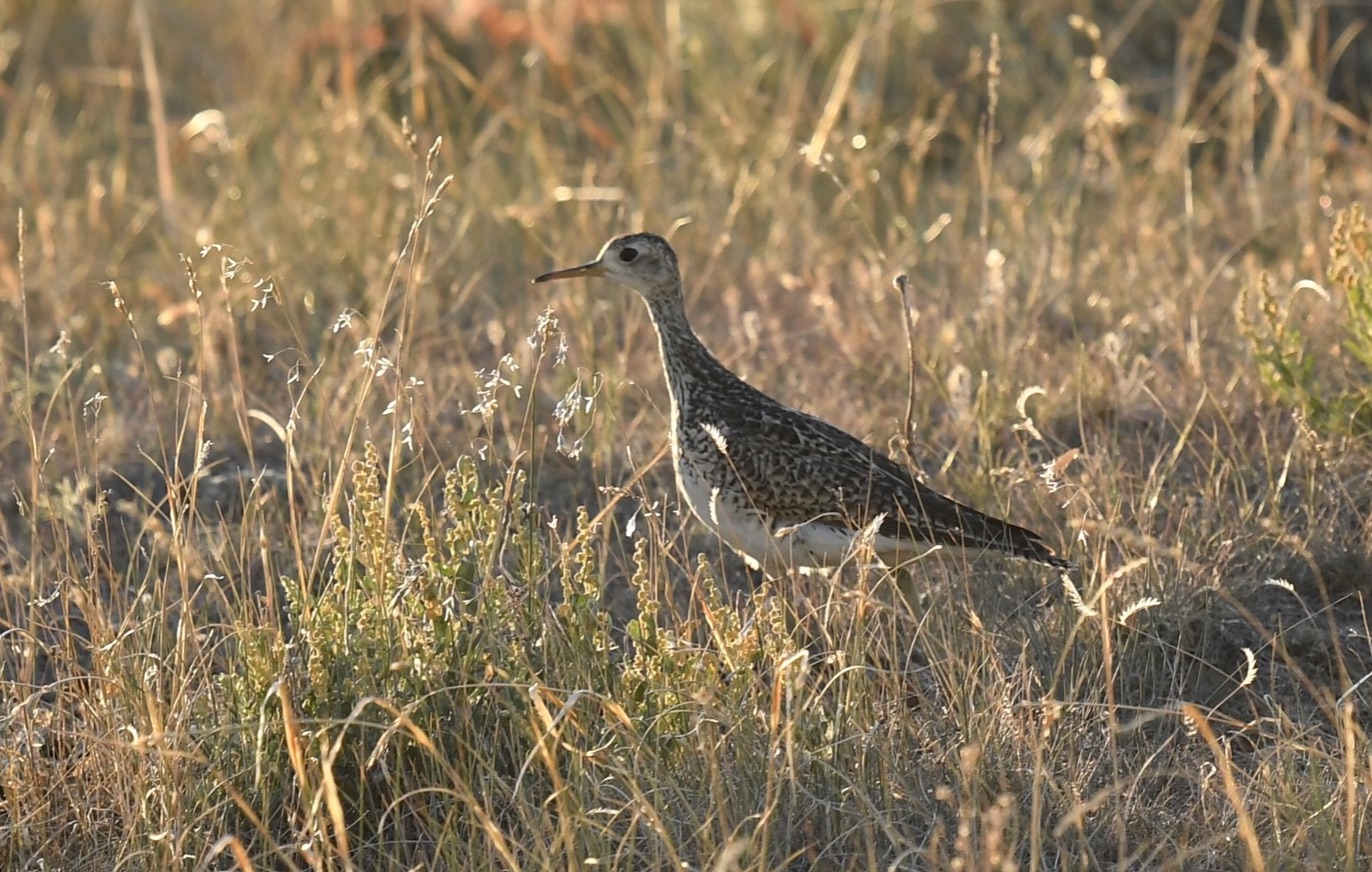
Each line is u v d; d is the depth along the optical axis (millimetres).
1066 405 12141
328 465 11305
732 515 10430
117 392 13750
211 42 20844
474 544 8766
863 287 14242
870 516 9953
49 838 8398
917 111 17812
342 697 8445
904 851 7508
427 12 19953
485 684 7926
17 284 15148
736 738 8219
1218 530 10227
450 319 14492
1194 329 12289
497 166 17250
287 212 16094
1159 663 9414
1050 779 7922
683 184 16688
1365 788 7926
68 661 8945
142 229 16422
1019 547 9648
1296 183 15508
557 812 8094
